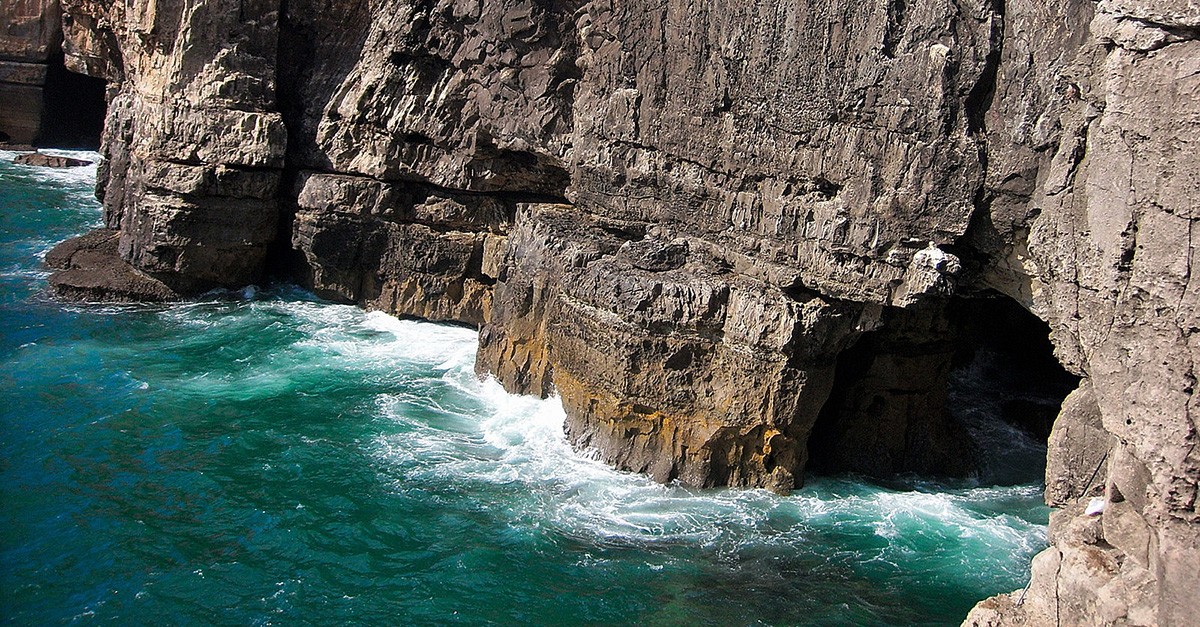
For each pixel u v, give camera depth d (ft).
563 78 83.25
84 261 107.14
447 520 62.18
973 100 56.80
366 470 68.28
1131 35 37.96
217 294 103.24
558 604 54.39
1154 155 37.32
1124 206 39.11
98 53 127.44
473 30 87.71
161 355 87.61
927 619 53.67
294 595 54.60
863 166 60.29
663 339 65.77
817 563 58.75
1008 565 58.95
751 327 62.95
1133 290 38.27
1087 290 42.19
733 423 64.59
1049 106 53.83
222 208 99.66
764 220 66.28
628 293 66.13
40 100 175.11
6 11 170.60
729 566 58.34
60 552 57.41
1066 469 49.90
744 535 61.57
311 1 102.78
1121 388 39.29
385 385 82.94
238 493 64.59
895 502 66.03
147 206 99.91
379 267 99.25
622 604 54.49
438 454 70.95
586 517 63.16
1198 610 35.24
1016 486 69.72
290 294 105.29
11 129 175.01
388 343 92.79
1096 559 40.04
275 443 71.61
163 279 101.60
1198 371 35.70
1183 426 35.99
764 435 64.90
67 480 65.16
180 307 100.07
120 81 128.57
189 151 98.43
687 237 71.67
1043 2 53.62
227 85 98.89
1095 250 41.34
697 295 64.90
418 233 96.37
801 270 63.67
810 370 63.31
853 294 61.57
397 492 65.41
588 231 77.46
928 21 56.90
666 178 72.59
